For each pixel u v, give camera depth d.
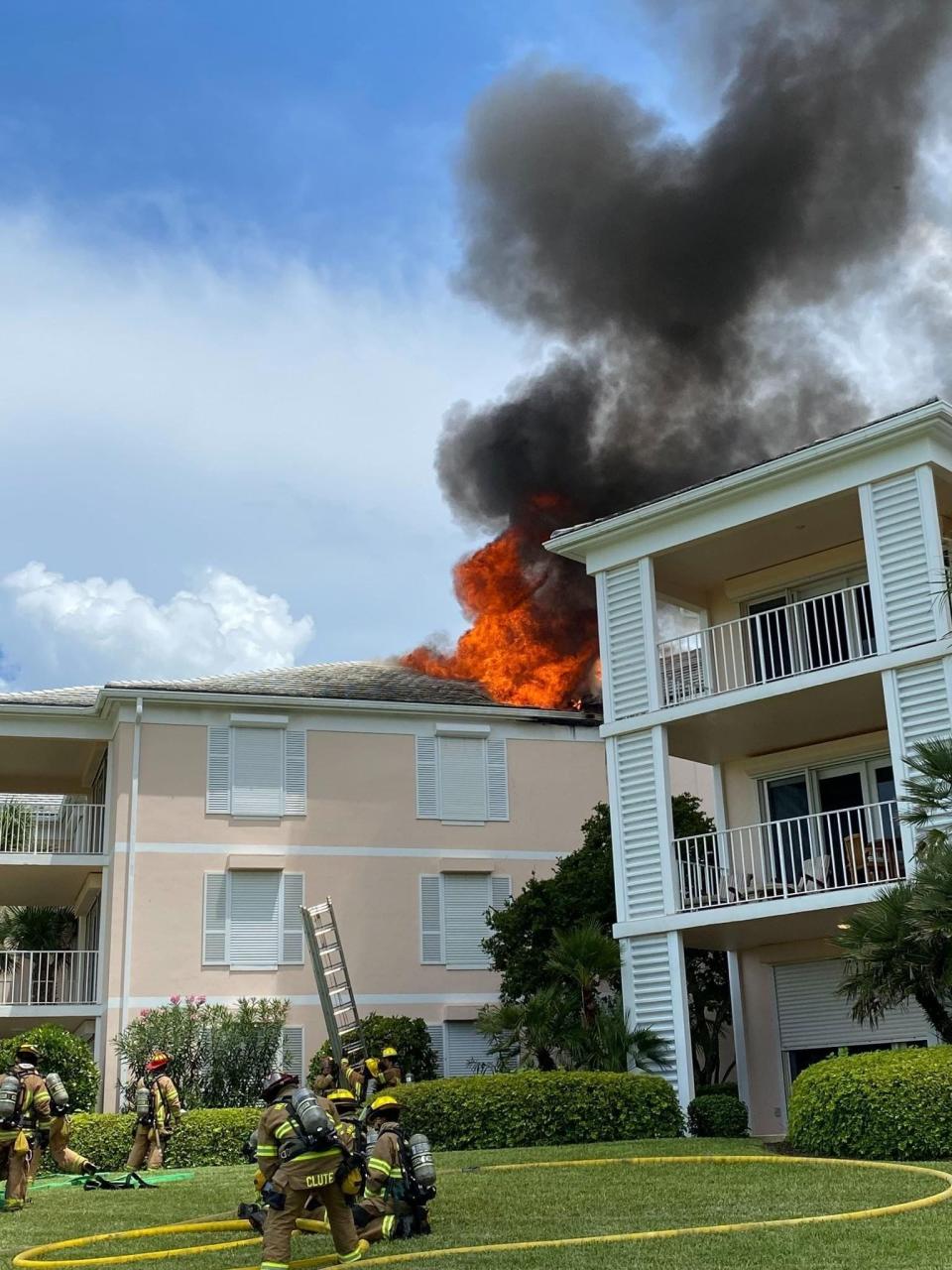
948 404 17.03
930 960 14.00
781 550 20.39
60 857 25.80
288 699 27.30
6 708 26.59
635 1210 10.28
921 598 17.05
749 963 20.89
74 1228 10.96
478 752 28.70
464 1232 9.55
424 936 27.20
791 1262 7.87
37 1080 12.95
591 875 23.09
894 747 16.98
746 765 21.44
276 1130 8.42
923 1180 11.12
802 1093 14.02
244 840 26.58
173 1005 23.86
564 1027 19.28
